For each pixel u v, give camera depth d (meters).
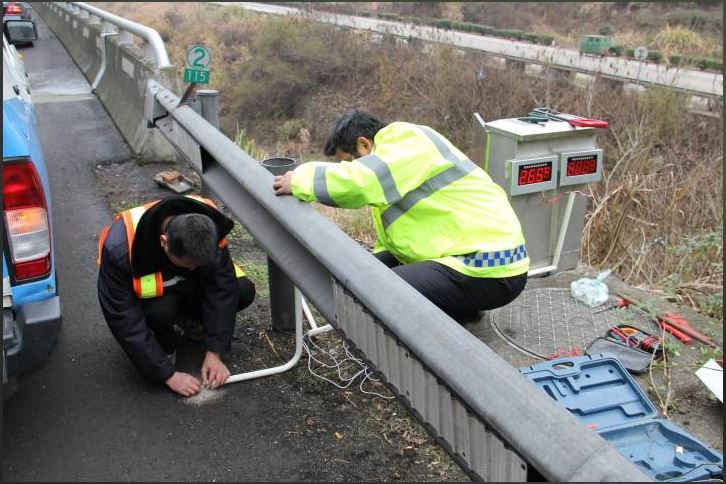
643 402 2.70
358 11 35.25
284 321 3.53
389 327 1.88
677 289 4.46
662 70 19.56
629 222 5.72
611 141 13.89
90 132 7.48
